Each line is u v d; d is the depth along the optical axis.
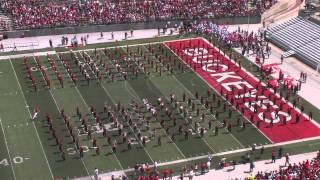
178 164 55.00
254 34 91.25
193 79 73.88
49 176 52.38
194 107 65.75
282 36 89.75
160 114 64.25
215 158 56.25
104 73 74.94
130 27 93.38
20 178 51.94
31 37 89.12
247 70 77.38
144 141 57.88
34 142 58.09
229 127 61.19
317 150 58.09
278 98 69.06
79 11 95.06
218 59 80.44
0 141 58.19
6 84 71.12
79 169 53.69
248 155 56.16
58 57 80.31
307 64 81.62
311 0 98.06
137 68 76.50
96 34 91.06
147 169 52.97
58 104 66.25
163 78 74.00
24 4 95.25
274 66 79.88
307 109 67.00
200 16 97.00
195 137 59.94
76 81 72.38
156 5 98.69
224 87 71.62
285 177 50.12
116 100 67.44
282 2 105.25
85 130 60.25
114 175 52.72
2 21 90.56
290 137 60.59
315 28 88.69
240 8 100.44
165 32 92.44
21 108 65.12
